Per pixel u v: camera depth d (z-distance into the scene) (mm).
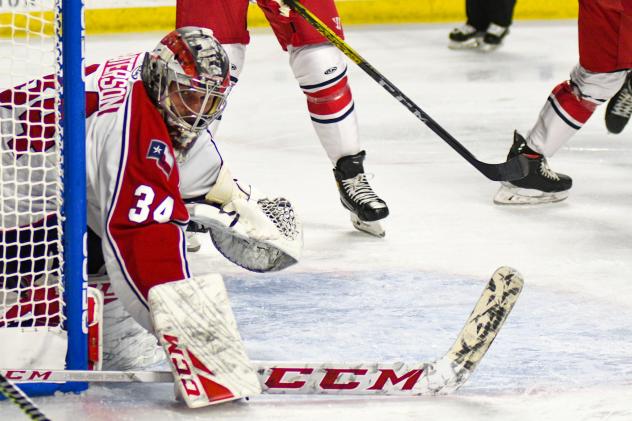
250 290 10172
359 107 18844
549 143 13023
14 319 7398
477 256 11188
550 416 7242
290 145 16453
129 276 7203
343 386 7371
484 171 10984
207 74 7320
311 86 11578
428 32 26016
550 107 12961
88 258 8008
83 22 6945
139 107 7383
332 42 10609
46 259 7500
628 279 10398
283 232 9164
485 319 7477
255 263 9383
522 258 11086
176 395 7262
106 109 7508
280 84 20766
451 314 9469
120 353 8016
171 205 7332
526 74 21234
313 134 17141
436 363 7457
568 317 9367
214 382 7027
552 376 8016
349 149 11867
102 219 7398
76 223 7152
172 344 7008
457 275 10578
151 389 7605
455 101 19062
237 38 11047
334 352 8578
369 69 10594
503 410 7320
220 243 9414
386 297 9938
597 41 12484
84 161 7105
